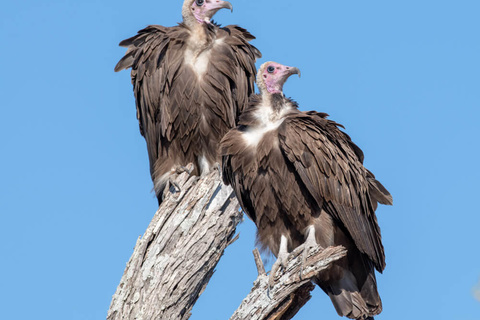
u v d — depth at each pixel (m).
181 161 14.59
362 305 12.49
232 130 12.80
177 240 13.03
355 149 13.05
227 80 14.45
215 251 13.12
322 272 12.43
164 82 14.37
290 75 12.86
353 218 12.58
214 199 13.36
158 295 12.63
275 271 11.57
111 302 12.79
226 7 14.67
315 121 12.62
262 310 11.42
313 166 12.37
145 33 14.92
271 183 12.53
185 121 14.34
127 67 14.95
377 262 12.82
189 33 14.59
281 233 12.82
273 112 12.74
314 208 12.55
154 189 14.66
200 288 13.12
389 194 13.08
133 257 12.98
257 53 15.09
